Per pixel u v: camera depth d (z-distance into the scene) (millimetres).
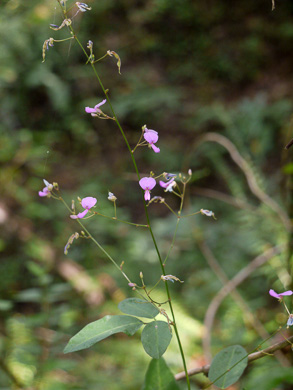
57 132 5934
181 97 7070
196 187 5488
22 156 4508
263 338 2432
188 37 7613
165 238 4266
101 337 1016
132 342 2834
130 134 6477
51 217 4215
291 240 1876
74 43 5586
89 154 6094
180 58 7531
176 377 1243
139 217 5480
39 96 5684
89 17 6855
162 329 1027
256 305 2910
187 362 2646
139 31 7543
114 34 7387
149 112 6656
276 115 5461
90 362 2596
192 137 6363
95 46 6957
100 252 3949
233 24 7703
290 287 1755
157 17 7617
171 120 6668
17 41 5234
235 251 3689
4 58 5262
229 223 4082
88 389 2240
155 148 1051
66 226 4160
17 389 1986
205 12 7730
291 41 7418
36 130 5668
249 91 7156
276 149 5234
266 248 2992
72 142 6105
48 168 4719
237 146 3994
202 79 7359
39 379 1999
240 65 7383
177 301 3191
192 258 3883
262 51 7430
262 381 1270
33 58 5465
